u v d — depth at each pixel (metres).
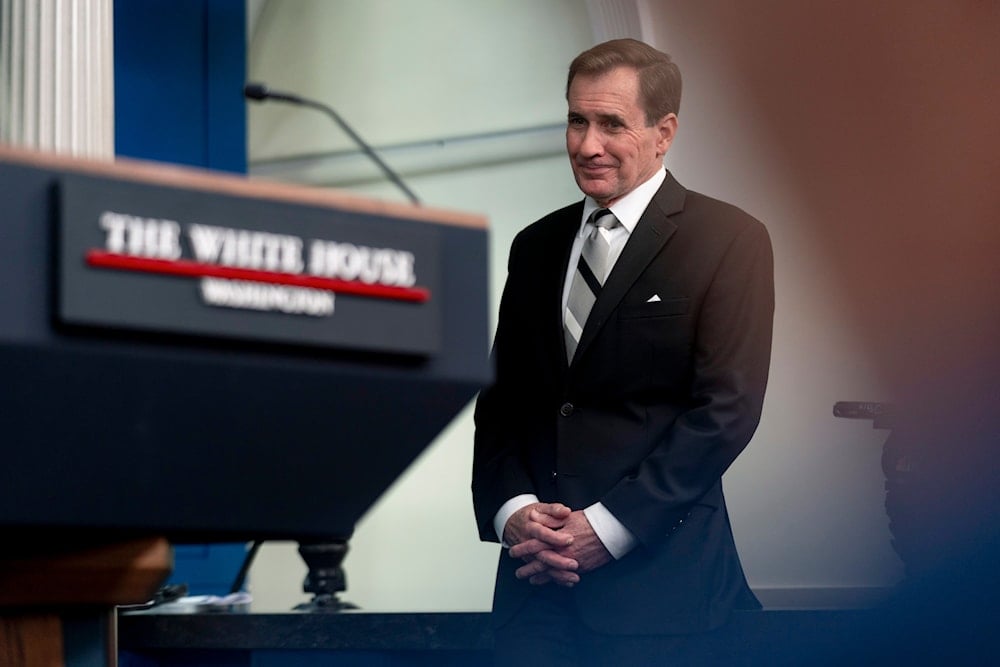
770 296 3.94
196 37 9.80
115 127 9.62
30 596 1.59
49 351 1.20
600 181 3.97
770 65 8.14
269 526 1.54
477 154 9.83
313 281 1.30
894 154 7.84
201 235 1.25
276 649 4.73
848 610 3.88
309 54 10.39
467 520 9.64
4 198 1.18
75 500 1.40
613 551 3.68
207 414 1.33
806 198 8.02
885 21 7.92
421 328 1.36
